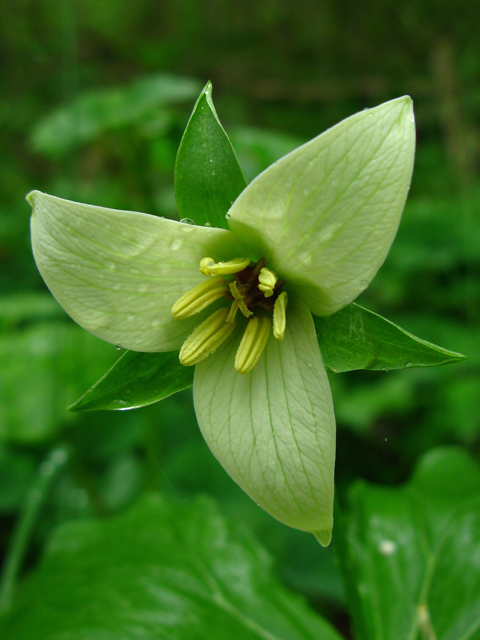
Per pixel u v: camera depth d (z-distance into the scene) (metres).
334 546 0.16
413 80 0.63
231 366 0.14
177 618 0.19
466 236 0.43
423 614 0.17
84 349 0.30
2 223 0.48
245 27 0.75
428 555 0.20
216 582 0.20
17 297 0.34
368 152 0.12
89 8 0.65
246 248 0.14
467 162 0.53
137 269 0.14
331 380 0.36
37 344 0.30
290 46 0.73
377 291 0.44
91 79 0.56
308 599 0.26
